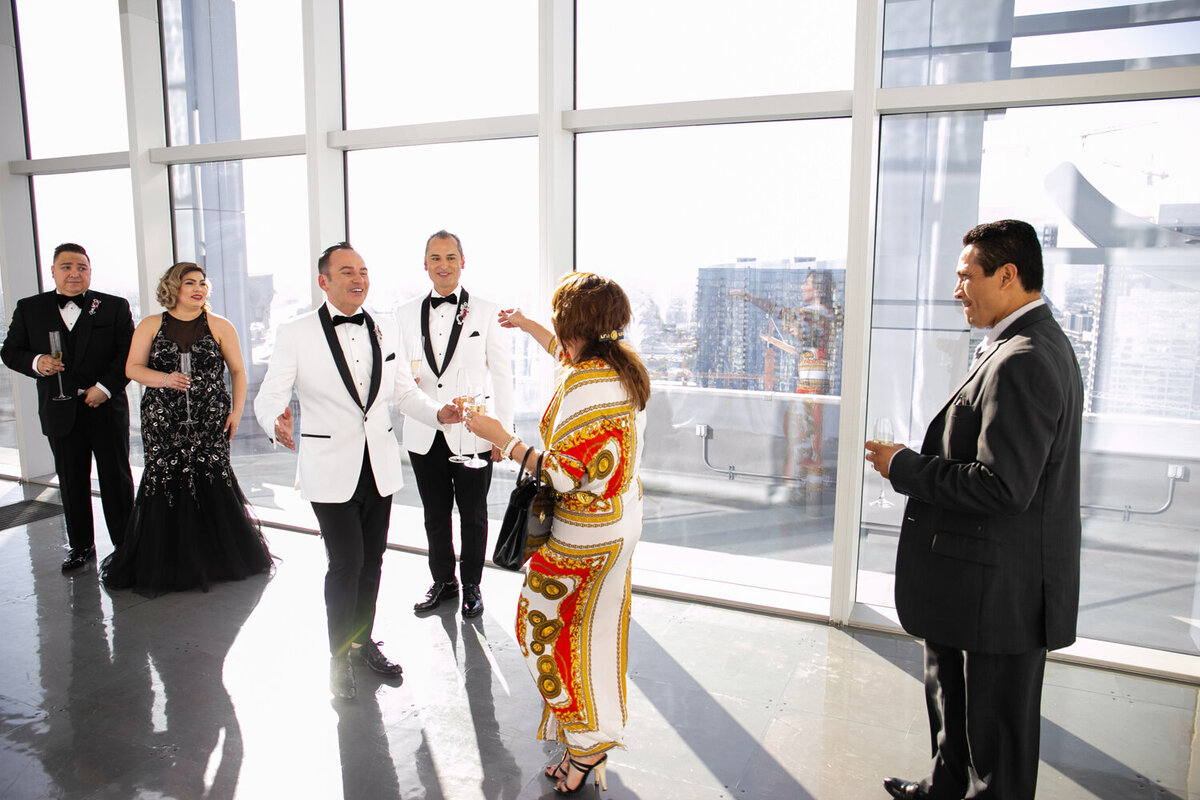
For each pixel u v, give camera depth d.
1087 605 3.24
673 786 2.35
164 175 5.04
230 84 4.75
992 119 3.13
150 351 3.79
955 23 3.12
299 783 2.36
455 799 2.29
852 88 3.33
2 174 5.47
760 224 3.61
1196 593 3.07
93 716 2.73
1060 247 3.11
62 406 4.02
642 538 4.07
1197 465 3.01
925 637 2.03
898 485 2.01
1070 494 1.93
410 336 3.62
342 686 2.85
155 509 3.78
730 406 3.80
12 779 2.38
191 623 3.48
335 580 2.87
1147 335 3.03
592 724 2.25
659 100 3.72
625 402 2.09
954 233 3.25
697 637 3.34
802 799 2.29
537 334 3.01
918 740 2.58
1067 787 2.34
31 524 4.86
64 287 4.04
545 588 2.18
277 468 5.02
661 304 3.86
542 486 2.11
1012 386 1.82
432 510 3.61
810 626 3.45
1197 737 2.60
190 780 2.38
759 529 3.81
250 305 4.96
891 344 3.40
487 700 2.85
